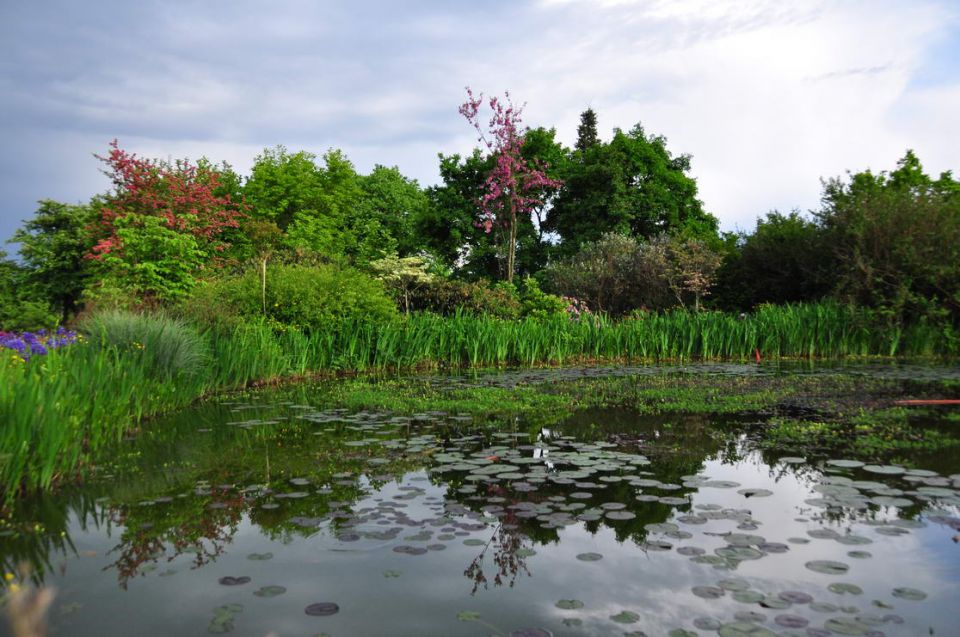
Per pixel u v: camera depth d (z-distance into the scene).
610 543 3.16
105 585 2.75
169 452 5.29
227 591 2.67
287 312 11.77
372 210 33.94
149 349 7.28
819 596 2.53
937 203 15.20
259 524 3.51
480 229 24.80
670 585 2.66
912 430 5.81
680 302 19.27
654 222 24.52
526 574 2.80
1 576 2.88
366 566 2.92
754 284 19.83
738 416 6.76
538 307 16.64
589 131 36.47
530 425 6.43
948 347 14.49
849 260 15.62
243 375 9.75
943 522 3.36
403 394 8.84
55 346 6.85
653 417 6.81
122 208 19.16
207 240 20.31
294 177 29.97
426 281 16.27
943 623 2.29
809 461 4.73
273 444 5.57
